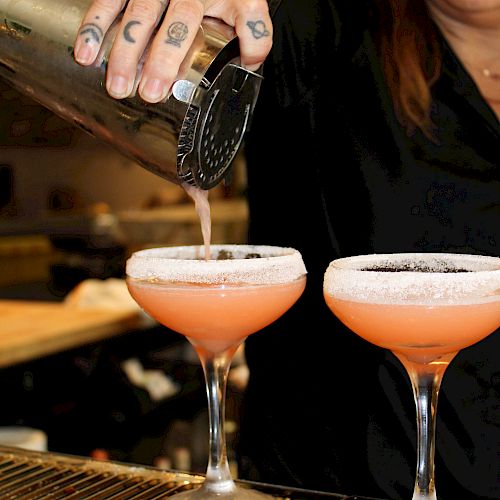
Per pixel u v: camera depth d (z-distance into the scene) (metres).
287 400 1.38
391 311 0.81
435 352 0.85
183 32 0.86
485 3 1.16
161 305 0.93
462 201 1.24
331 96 1.30
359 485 1.33
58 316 2.70
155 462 2.53
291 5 1.34
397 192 1.27
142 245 4.56
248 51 0.91
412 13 1.24
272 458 1.40
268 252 1.02
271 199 1.39
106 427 2.69
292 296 0.95
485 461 1.25
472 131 1.22
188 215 4.69
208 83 0.88
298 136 1.34
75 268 4.53
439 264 0.90
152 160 0.95
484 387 1.24
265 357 1.41
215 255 1.03
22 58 0.96
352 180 1.30
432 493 0.86
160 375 2.77
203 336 0.96
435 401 0.88
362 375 1.31
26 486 0.96
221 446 0.98
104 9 0.90
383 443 1.30
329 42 1.30
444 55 1.22
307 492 0.94
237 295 0.91
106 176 4.88
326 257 1.33
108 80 0.88
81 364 2.76
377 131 1.27
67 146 4.81
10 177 4.83
